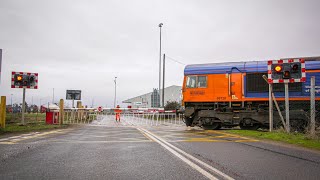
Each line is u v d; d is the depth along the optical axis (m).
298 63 12.96
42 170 5.89
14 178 5.25
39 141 10.66
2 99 15.87
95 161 6.88
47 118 22.70
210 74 18.00
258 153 8.07
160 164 6.53
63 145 9.59
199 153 8.02
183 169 6.02
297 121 15.29
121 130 16.78
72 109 26.72
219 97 17.64
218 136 12.95
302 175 5.55
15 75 18.44
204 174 5.58
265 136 12.26
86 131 15.86
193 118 18.36
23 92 18.66
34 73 18.78
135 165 6.43
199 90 18.14
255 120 16.62
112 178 5.30
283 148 9.11
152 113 28.50
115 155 7.71
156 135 13.35
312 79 12.58
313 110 12.46
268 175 5.53
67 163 6.62
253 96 16.98
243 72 17.31
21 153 7.90
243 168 6.11
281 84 16.41
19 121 24.59
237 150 8.60
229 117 17.16
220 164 6.51
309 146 9.48
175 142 10.53
